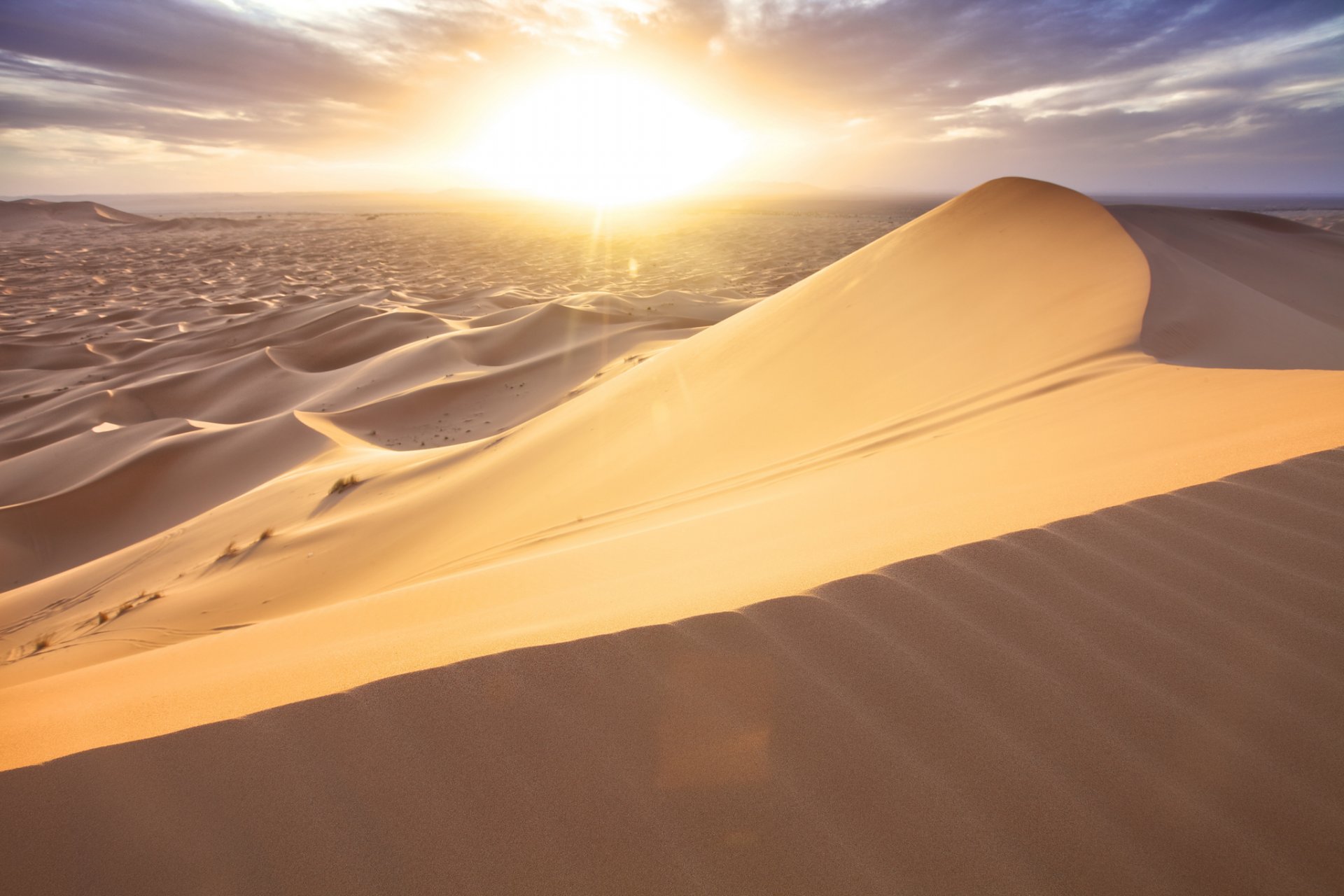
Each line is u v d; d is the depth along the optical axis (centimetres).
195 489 2802
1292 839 169
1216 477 352
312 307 7988
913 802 179
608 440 1389
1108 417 568
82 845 169
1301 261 1984
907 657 227
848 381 1112
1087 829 172
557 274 15288
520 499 1258
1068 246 1281
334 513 1711
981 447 577
